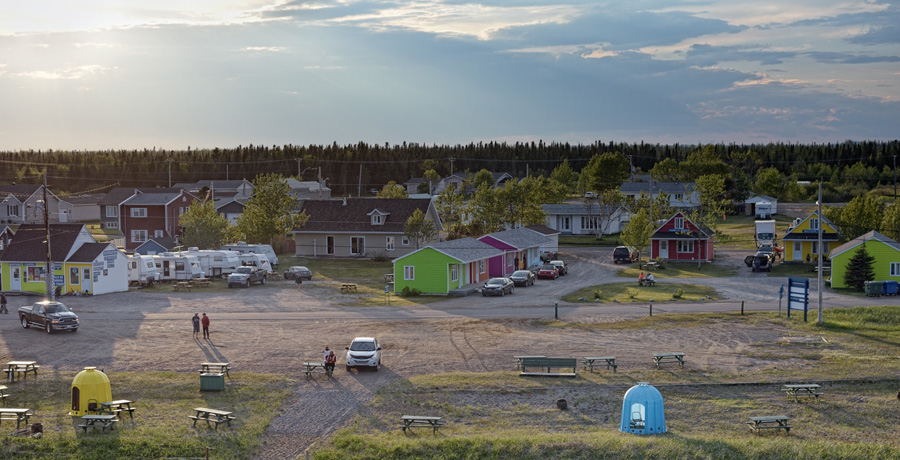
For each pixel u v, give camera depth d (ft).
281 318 179.83
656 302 199.52
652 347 146.20
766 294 212.02
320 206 318.65
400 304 200.85
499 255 254.88
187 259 244.83
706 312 181.37
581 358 136.87
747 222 433.89
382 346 148.56
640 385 97.76
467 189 579.48
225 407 107.45
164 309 193.16
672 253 295.69
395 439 93.20
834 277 225.35
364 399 112.37
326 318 179.52
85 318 180.04
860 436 95.30
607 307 192.03
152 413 103.81
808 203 533.96
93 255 219.20
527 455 86.99
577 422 101.81
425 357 139.13
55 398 112.27
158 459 86.99
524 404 109.91
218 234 297.74
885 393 114.32
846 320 170.19
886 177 651.66
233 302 204.74
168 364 134.00
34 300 210.79
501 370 129.29
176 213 375.66
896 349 142.20
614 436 92.68
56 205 467.11
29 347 147.74
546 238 307.78
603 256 319.68
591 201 426.92
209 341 153.79
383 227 300.81
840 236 272.72
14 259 222.48
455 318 178.60
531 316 180.04
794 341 150.00
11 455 87.25
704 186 382.83
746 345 147.43
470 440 91.25
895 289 207.31
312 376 125.90
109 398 103.50
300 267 253.24
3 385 119.44
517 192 344.08
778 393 114.62
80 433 94.38
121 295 218.59
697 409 106.83
